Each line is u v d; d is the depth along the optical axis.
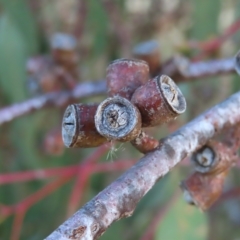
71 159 0.31
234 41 0.32
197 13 0.31
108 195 0.12
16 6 0.31
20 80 0.29
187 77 0.23
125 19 0.33
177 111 0.13
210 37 0.29
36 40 0.31
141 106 0.13
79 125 0.13
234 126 0.15
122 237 0.27
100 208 0.12
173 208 0.24
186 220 0.23
